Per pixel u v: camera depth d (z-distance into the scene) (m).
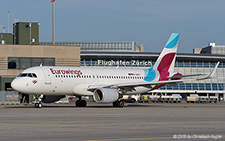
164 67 136.50
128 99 184.38
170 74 136.50
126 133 47.28
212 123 62.44
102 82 120.62
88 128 52.91
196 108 117.38
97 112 89.06
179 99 196.75
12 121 63.44
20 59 170.62
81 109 102.38
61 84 111.56
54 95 119.12
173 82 120.50
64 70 113.75
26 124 58.22
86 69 119.88
